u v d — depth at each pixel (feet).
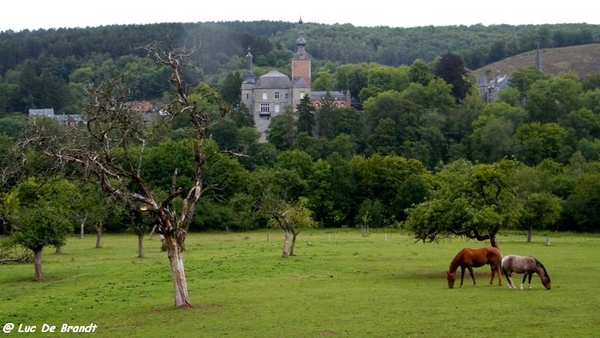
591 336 153.07
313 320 175.63
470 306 190.80
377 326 167.12
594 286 228.22
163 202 189.98
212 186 206.59
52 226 281.13
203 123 203.41
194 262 313.53
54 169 200.85
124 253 395.75
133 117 197.36
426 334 157.79
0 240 344.28
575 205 550.36
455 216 265.13
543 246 408.67
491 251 232.73
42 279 281.54
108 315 190.29
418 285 237.25
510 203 282.36
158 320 180.14
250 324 172.24
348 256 344.49
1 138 485.97
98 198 399.85
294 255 350.43
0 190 332.19
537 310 182.91
